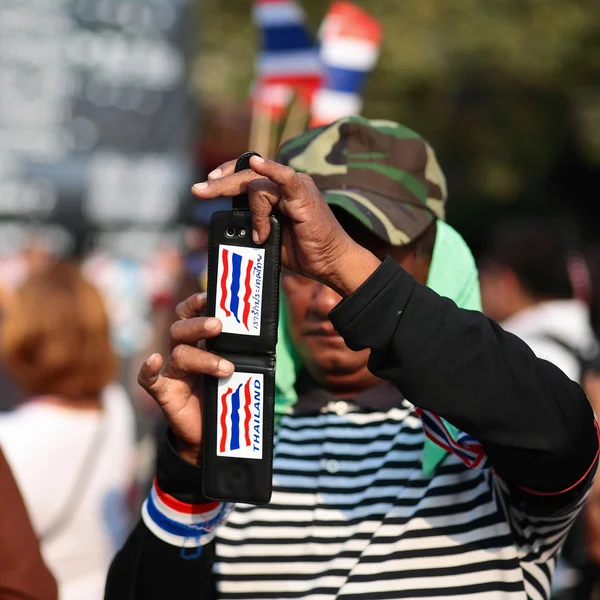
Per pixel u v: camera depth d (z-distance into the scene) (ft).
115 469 27.30
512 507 15.19
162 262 58.44
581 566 26.73
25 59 57.21
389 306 12.65
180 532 14.88
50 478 25.49
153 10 58.08
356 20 31.50
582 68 123.34
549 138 130.62
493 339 12.87
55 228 58.90
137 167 58.44
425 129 123.24
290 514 16.03
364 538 15.51
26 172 57.98
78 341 26.11
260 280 12.81
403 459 15.89
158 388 14.19
